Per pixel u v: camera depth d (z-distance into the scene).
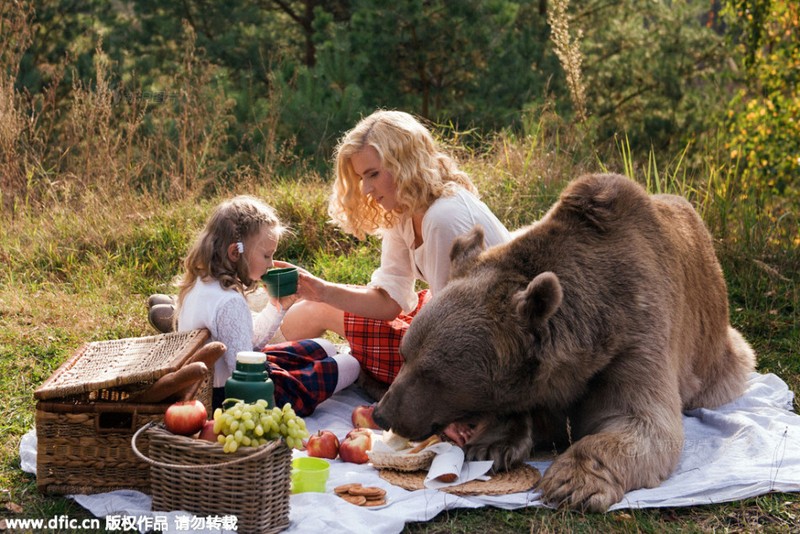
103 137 8.34
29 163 9.12
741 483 3.59
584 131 8.76
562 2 8.30
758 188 8.95
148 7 15.76
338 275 6.58
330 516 3.11
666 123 14.35
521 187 7.73
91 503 3.26
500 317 3.56
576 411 3.88
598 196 3.97
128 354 3.67
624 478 3.46
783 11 10.72
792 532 3.31
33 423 4.14
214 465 2.93
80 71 13.25
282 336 4.87
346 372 4.46
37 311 5.71
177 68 14.71
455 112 13.48
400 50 13.23
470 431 3.83
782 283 6.39
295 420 3.04
